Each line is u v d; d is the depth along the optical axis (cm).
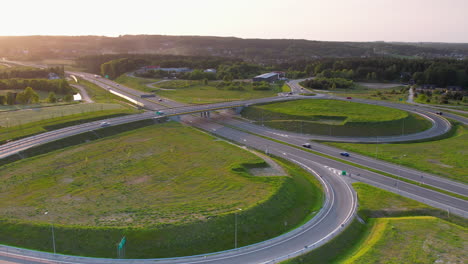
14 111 17912
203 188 9381
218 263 6100
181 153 12450
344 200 9000
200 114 18775
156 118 16938
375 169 11162
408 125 15900
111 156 12044
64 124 15188
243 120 17862
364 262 6175
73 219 7438
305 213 8369
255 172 10731
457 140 14138
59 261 5969
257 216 7762
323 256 6469
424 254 6444
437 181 10131
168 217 7500
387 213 8362
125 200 8606
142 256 6391
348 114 17250
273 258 6288
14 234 6806
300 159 12225
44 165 11031
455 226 7644
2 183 9575
